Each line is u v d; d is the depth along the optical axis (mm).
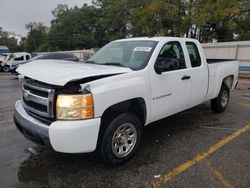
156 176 3176
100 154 3297
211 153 3824
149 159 3631
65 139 2820
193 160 3598
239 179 3092
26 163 3551
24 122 3213
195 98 4762
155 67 3775
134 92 3389
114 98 3133
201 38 34281
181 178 3125
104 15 47625
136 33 33500
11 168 3414
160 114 3977
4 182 3068
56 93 2910
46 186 2986
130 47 4234
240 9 28375
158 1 27219
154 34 29938
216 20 24625
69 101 2848
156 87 3768
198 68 4734
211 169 3338
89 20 63812
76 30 66938
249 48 18062
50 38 69750
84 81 2963
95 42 63500
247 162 3527
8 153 3871
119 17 40938
